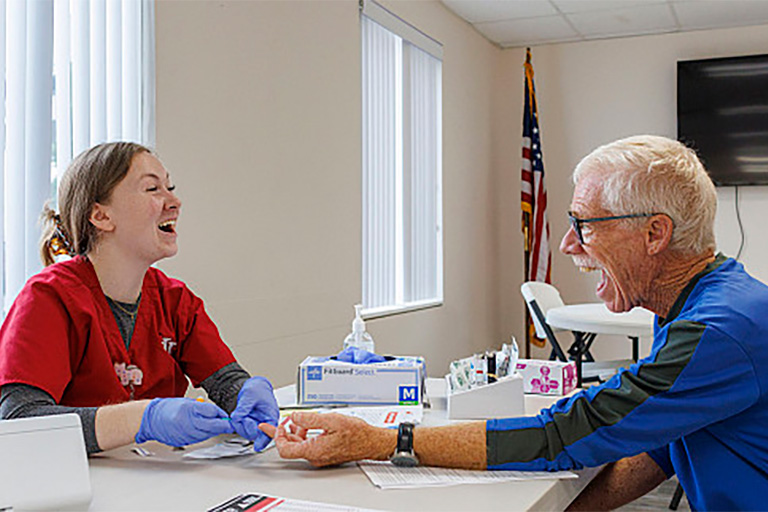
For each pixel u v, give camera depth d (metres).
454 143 5.15
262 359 3.05
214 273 2.76
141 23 2.45
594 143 5.69
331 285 3.58
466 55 5.34
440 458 1.16
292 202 3.25
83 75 2.26
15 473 0.94
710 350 1.11
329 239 3.56
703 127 5.26
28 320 1.29
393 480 1.10
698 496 1.22
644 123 5.55
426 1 4.65
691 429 1.12
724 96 5.21
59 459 0.97
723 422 1.17
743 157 5.17
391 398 1.55
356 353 1.62
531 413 1.52
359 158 3.84
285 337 3.21
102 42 2.32
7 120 2.05
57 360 1.29
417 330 4.54
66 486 0.96
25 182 2.09
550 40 5.72
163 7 2.51
